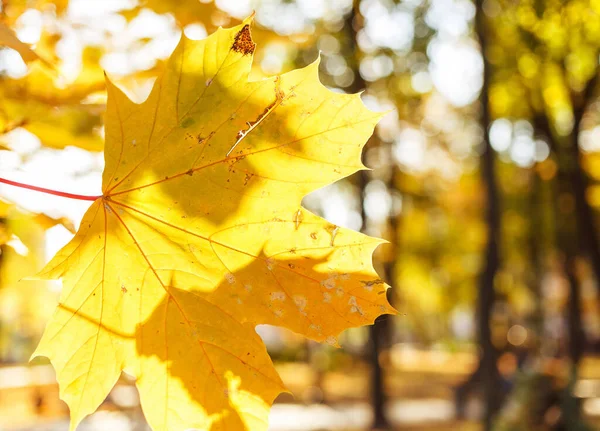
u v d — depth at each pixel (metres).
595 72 15.28
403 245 22.83
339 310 1.58
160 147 1.52
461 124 19.84
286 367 31.36
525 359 20.83
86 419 15.66
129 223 1.61
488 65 12.81
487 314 12.40
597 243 16.78
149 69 2.33
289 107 1.49
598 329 39.81
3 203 1.92
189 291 1.67
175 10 2.29
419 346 51.44
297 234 1.59
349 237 1.57
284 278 1.61
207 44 1.44
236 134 1.51
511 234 22.91
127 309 1.68
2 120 1.94
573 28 13.30
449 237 24.98
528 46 14.31
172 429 1.70
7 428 14.75
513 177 22.25
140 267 1.66
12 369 20.27
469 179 22.52
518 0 13.23
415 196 21.20
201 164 1.54
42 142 1.98
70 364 1.66
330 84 14.76
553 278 30.30
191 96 1.47
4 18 2.07
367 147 17.83
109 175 1.54
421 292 32.25
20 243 2.06
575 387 6.83
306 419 18.78
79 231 1.58
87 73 2.19
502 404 11.98
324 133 1.51
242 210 1.58
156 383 1.71
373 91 16.08
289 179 1.55
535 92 16.62
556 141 16.91
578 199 16.77
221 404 1.69
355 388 27.88
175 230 1.61
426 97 17.91
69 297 1.62
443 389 27.62
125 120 1.47
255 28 2.56
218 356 1.69
